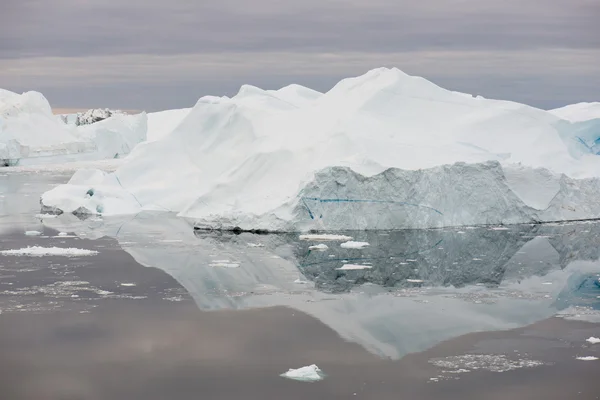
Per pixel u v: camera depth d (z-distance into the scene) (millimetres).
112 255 50344
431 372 28250
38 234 59438
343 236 55750
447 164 61188
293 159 65062
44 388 26781
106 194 73188
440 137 68125
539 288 41656
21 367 28875
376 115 69688
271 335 32812
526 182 64625
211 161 74375
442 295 40062
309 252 50719
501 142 69500
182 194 73250
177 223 64688
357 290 40938
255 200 62438
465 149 66125
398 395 25984
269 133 71188
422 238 55531
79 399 25781
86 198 74125
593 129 75125
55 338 32344
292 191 61219
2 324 34344
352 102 72000
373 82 74750
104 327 33969
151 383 27203
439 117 71688
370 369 28609
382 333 33125
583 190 67125
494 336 32719
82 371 28422
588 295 40062
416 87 74062
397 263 47594
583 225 62625
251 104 76562
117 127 166500
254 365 29047
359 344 31594
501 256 49906
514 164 65062
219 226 60812
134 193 74062
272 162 65562
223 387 26766
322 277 43875
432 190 60188
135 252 51375
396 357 29984
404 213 59500
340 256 49500
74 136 157750
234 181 66938
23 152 138500
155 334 32938
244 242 54688
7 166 134500
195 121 77938
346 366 28953
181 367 28844
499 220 62562
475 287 41812
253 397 25844
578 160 72562
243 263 47531
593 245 53906
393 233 57500
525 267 47000
